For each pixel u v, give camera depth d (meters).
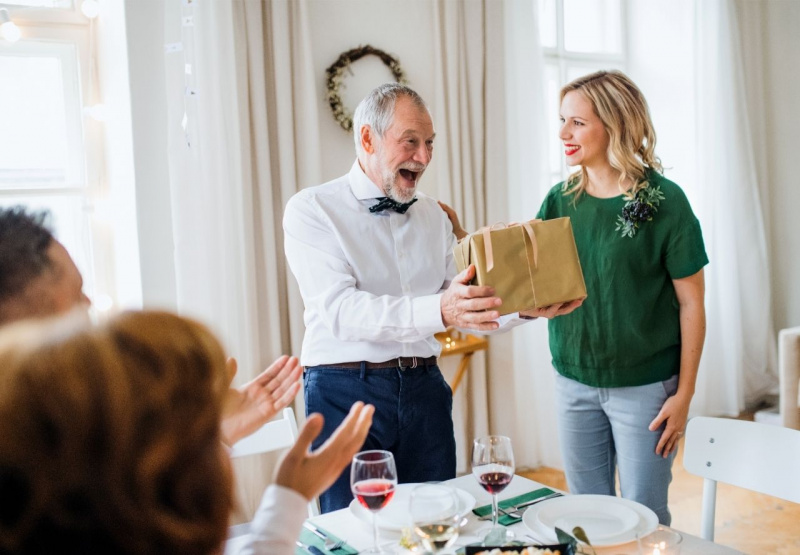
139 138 3.06
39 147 3.26
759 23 4.99
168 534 0.56
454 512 1.22
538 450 4.18
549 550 1.19
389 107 1.96
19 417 0.53
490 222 4.03
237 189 3.27
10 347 0.57
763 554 3.00
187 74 3.07
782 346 3.97
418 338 1.82
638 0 4.78
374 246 2.06
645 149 2.17
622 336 2.13
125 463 0.55
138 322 0.61
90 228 3.34
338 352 2.00
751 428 1.77
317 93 3.62
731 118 4.80
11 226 0.97
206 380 0.61
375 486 1.27
